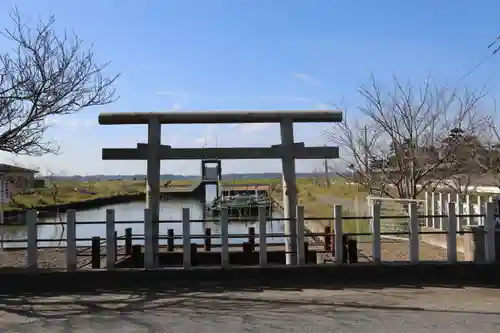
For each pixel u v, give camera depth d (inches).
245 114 434.0
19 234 1046.4
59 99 392.2
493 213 360.8
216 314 269.7
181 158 429.1
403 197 696.4
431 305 287.0
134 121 431.8
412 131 693.9
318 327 243.9
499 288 331.0
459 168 718.5
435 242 560.1
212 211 1974.7
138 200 3029.0
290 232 423.2
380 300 299.9
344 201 1456.7
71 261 353.4
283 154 432.5
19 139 407.8
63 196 2301.9
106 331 241.1
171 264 475.8
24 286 346.9
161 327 246.5
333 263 377.1
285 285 343.0
